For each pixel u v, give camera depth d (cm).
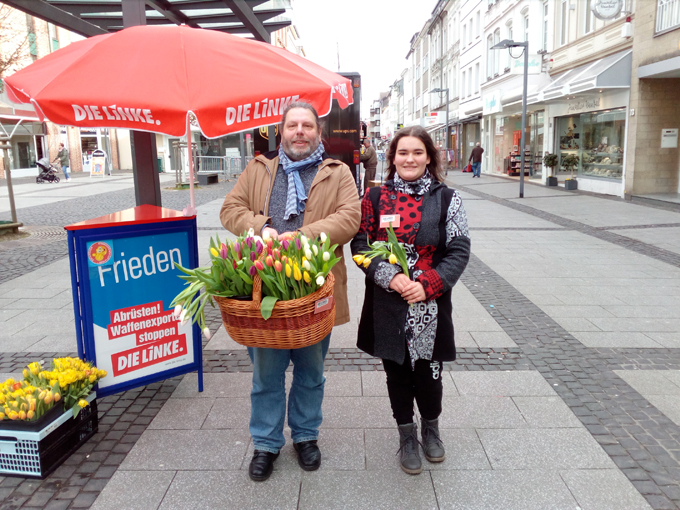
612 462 274
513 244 849
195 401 346
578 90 1416
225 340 455
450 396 347
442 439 298
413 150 255
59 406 278
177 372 346
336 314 275
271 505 247
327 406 339
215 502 250
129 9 420
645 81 1316
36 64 312
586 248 807
